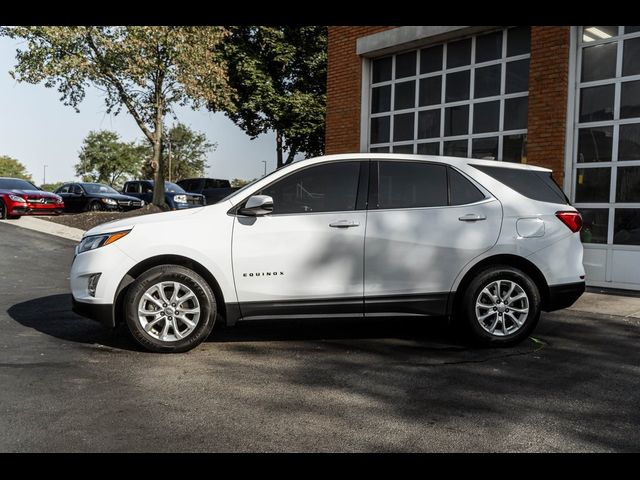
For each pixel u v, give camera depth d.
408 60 11.31
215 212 5.26
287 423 3.61
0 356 5.02
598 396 4.14
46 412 3.74
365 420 3.67
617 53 8.41
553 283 5.54
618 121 8.41
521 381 4.47
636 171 8.25
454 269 5.37
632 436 3.46
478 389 4.28
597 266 8.70
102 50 17.23
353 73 11.91
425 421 3.66
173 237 5.11
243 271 5.16
